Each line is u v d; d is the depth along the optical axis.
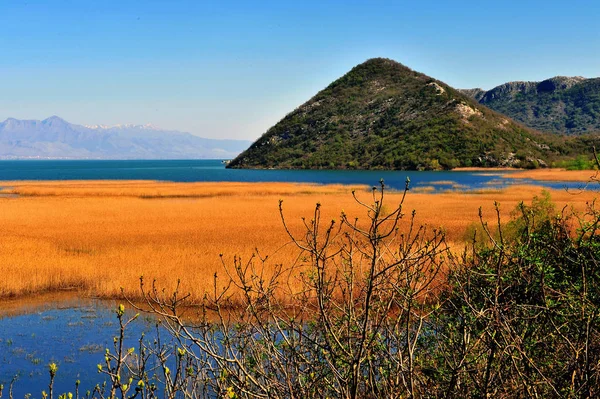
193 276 16.30
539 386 3.49
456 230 24.72
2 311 14.53
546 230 5.37
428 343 4.25
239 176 126.75
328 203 44.50
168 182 90.56
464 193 57.16
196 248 21.73
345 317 3.72
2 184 82.94
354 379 2.94
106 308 14.65
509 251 4.56
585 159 117.25
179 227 29.14
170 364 7.69
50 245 22.97
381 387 3.50
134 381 7.79
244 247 21.55
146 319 13.21
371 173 136.38
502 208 37.84
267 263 17.23
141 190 61.97
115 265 18.67
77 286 17.08
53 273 17.42
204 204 43.78
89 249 22.39
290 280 13.48
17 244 22.83
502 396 3.40
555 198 42.38
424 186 75.25
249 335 3.76
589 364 3.28
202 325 3.80
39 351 11.15
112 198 50.81
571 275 4.60
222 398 3.12
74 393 8.60
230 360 3.20
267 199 50.25
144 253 20.84
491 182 83.69
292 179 108.44
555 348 3.72
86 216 34.53
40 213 36.00
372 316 3.61
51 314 14.16
